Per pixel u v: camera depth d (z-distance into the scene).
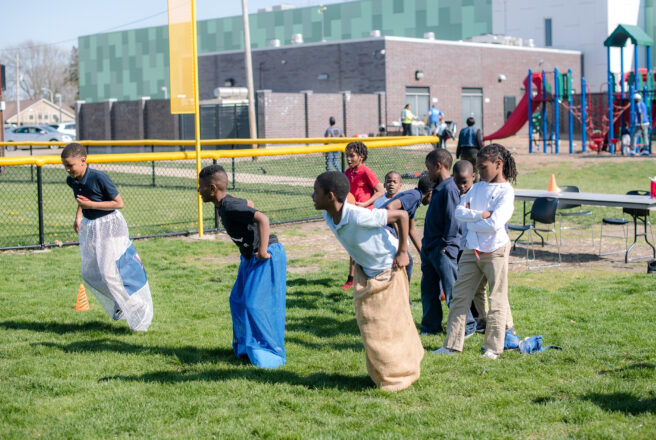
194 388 5.14
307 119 33.06
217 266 9.55
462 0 62.50
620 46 27.62
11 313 7.22
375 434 4.34
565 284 8.35
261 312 5.66
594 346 5.96
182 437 4.34
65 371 5.54
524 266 9.41
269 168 19.66
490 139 30.52
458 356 5.78
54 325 6.85
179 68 11.28
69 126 44.72
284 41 70.69
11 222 13.43
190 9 11.01
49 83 105.00
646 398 4.83
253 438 4.35
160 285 8.44
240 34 72.50
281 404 4.88
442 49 37.62
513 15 48.41
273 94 32.16
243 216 5.50
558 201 9.68
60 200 16.98
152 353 6.01
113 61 76.12
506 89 41.03
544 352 5.84
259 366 5.59
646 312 6.91
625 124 27.72
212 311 7.30
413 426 4.48
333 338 6.39
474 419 4.57
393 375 5.07
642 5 46.81
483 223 5.56
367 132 34.97
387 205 6.46
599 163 23.53
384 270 5.05
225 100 34.16
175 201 16.28
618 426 4.40
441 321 6.59
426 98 37.28
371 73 35.91
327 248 10.85
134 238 11.48
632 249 10.45
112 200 6.41
